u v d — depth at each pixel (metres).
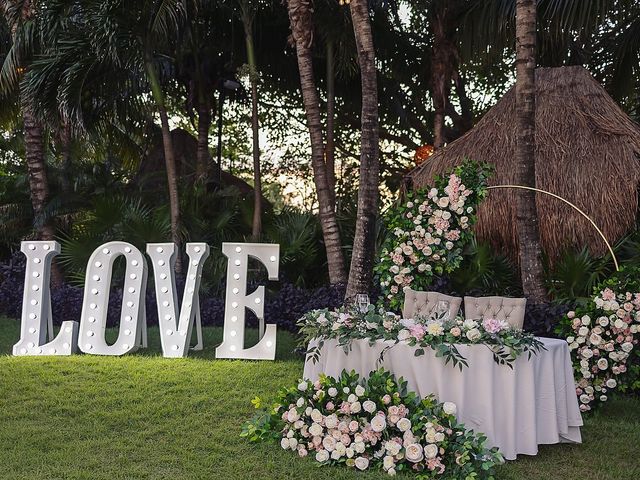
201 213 14.17
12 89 14.34
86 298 8.94
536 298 8.41
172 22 12.17
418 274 7.75
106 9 11.38
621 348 6.70
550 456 5.38
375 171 9.14
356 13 9.22
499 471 4.94
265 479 4.78
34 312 8.95
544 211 9.90
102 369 7.80
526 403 5.22
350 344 5.52
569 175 9.95
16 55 13.70
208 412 6.31
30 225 15.64
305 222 12.94
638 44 13.39
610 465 5.20
